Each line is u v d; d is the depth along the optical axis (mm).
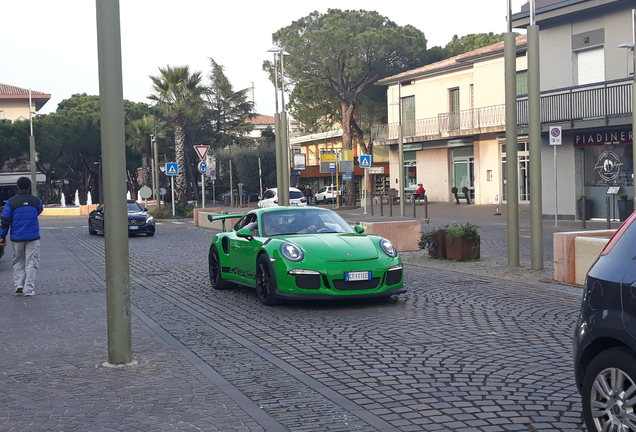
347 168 35625
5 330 8484
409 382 5664
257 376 5988
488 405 4984
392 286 9469
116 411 5070
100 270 15094
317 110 48938
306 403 5152
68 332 8289
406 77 42406
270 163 68875
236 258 10836
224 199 66438
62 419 4914
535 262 12695
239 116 77375
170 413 4980
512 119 13102
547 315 8539
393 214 34250
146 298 10945
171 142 72125
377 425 4609
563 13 25281
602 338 3906
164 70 43219
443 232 14898
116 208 6445
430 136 40344
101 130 6363
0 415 5043
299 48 44594
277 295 9391
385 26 48750
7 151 58594
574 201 26406
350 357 6586
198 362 6539
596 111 24797
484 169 37625
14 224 11422
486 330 7707
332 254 9352
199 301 10484
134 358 6773
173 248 20125
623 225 4156
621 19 24031
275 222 10656
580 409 4840
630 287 3738
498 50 35031
